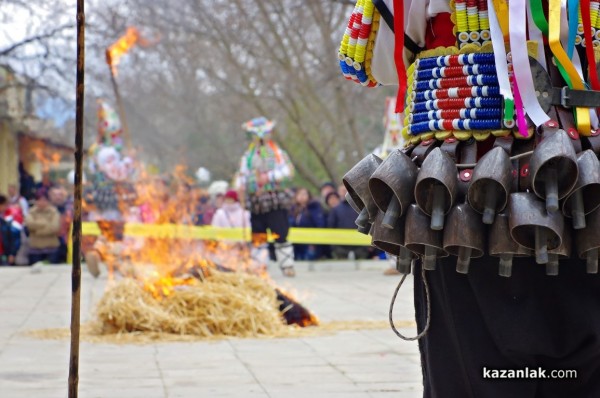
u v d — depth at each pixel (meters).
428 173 2.81
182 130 28.64
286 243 15.59
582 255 2.81
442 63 3.02
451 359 3.04
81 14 3.51
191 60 25.17
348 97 24.75
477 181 2.79
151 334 8.23
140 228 15.44
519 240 2.77
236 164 29.12
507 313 2.90
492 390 2.96
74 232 3.48
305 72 23.70
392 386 5.84
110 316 8.38
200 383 6.02
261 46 24.67
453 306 2.98
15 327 8.88
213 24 23.39
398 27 3.09
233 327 8.39
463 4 2.99
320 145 29.56
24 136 29.50
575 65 3.00
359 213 3.13
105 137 15.45
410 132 3.07
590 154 2.78
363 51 3.26
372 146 27.31
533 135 2.92
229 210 16.62
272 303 8.84
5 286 13.37
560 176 2.75
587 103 2.94
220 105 27.70
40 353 7.32
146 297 8.56
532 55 2.96
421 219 2.86
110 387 5.91
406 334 8.29
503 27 2.97
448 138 2.98
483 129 2.94
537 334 2.89
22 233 19.17
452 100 2.98
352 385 5.90
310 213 19.17
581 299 2.89
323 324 9.04
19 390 5.80
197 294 8.48
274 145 15.70
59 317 9.67
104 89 24.66
